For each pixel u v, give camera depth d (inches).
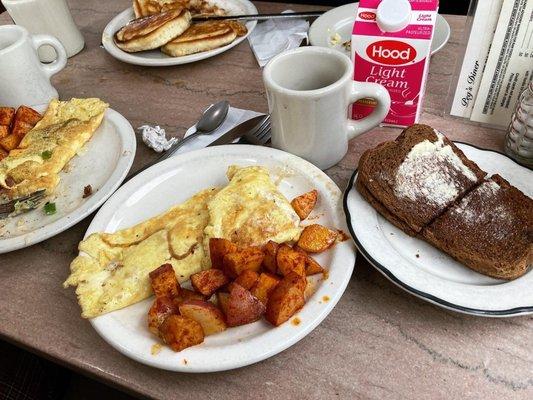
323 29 42.2
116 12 54.6
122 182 33.3
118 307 24.4
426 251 25.4
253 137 34.3
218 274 24.5
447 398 21.1
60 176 34.5
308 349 23.3
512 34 28.1
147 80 43.5
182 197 30.4
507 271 22.7
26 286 28.1
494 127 32.8
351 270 24.4
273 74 29.1
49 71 42.4
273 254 24.5
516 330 23.0
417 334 23.4
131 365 23.5
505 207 25.0
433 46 38.2
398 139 28.7
